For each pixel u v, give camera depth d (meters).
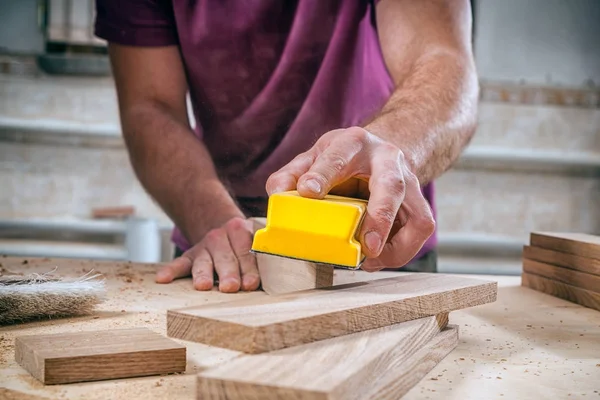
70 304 0.96
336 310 0.71
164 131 1.59
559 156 3.22
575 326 1.03
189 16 1.60
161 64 1.66
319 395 0.53
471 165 3.26
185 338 0.66
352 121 1.66
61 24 3.04
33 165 3.11
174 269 1.29
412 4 1.44
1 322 0.92
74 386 0.68
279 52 1.62
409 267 1.72
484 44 3.32
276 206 0.84
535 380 0.75
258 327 0.62
